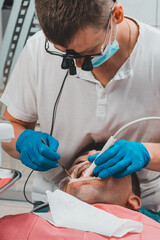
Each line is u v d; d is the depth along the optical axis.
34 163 1.25
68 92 1.33
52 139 1.30
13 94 1.45
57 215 1.02
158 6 2.31
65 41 0.90
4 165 2.24
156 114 1.29
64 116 1.36
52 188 1.49
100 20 0.89
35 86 1.38
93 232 0.97
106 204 1.16
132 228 0.99
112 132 1.34
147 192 1.46
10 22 2.27
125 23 1.22
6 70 2.34
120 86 1.26
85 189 1.22
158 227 1.05
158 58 1.24
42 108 1.39
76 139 1.39
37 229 0.96
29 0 2.24
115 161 1.17
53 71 1.33
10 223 0.98
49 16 0.86
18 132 1.39
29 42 1.38
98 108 1.30
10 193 2.08
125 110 1.29
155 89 1.26
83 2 0.84
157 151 1.24
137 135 1.34
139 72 1.25
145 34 1.25
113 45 1.07
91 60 1.04
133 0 2.33
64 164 1.46
